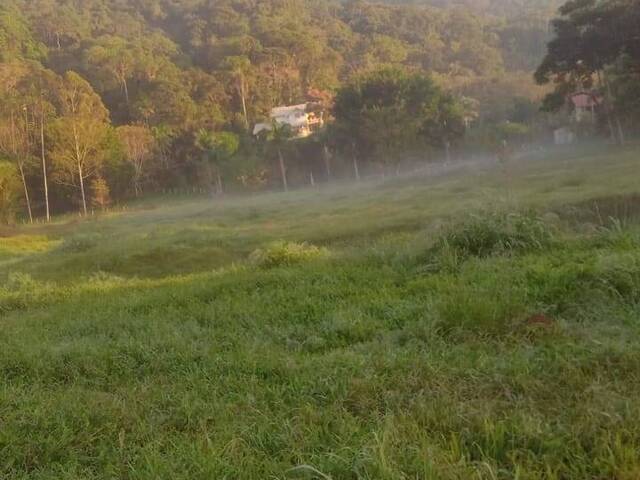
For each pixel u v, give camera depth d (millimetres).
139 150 69562
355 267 8953
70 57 94375
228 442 3227
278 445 3207
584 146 52250
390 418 3227
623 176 22828
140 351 5582
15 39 94500
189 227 28719
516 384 3598
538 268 6512
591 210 15117
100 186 63875
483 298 5332
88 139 63938
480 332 4699
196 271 17453
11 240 34250
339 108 65750
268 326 5980
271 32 102312
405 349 4551
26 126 64125
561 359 3861
